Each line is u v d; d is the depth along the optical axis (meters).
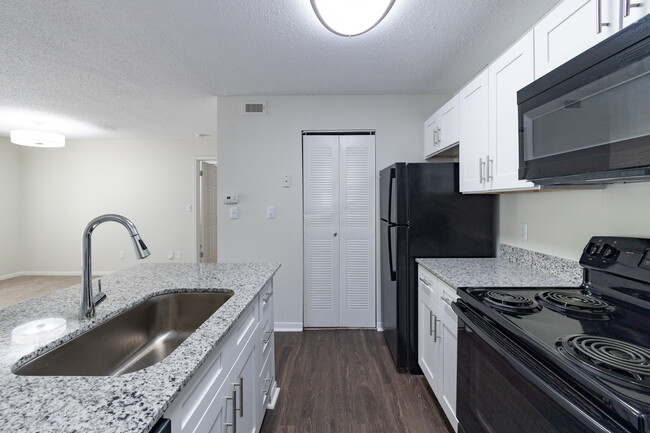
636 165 0.73
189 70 2.31
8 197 4.72
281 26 1.74
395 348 2.15
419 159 2.85
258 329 1.43
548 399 0.76
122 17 1.64
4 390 0.61
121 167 4.82
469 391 1.20
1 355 0.76
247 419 1.24
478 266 1.80
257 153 2.88
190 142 4.80
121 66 2.23
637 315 1.01
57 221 4.87
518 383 0.88
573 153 0.92
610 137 0.80
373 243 2.88
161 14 1.62
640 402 0.57
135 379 0.65
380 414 1.71
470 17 1.65
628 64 0.74
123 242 4.85
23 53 2.03
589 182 1.11
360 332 2.82
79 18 1.65
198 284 1.45
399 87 2.66
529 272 1.64
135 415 0.54
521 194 1.84
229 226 2.90
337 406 1.77
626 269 1.09
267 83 2.56
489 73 1.59
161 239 4.84
